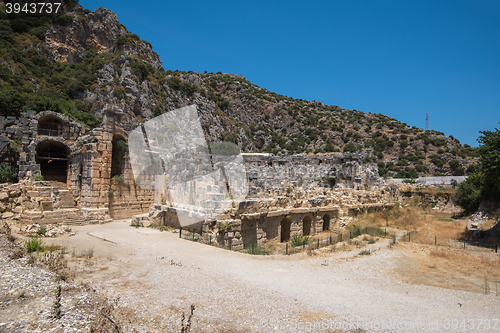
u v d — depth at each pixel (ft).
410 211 123.95
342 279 42.98
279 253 58.85
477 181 119.14
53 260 40.83
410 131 416.26
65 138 104.63
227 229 61.82
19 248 47.85
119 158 107.55
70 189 98.73
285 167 168.45
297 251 60.80
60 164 117.70
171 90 306.14
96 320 24.13
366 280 43.52
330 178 162.50
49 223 75.10
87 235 67.92
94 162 96.27
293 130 464.65
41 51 276.82
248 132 433.89
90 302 28.04
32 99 156.46
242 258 50.80
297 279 41.27
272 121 499.10
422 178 222.89
